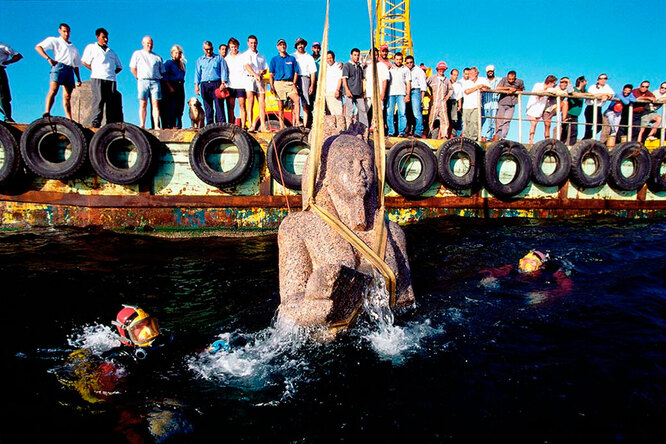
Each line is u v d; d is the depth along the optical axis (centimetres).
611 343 400
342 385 346
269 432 295
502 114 1178
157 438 287
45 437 287
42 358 394
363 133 530
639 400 313
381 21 2208
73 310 505
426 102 1230
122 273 643
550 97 1188
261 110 971
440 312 479
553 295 530
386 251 440
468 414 305
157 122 941
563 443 273
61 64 870
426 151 1027
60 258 706
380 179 479
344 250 425
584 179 1139
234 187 962
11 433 290
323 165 464
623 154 1170
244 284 600
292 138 954
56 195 901
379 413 310
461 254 745
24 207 908
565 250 755
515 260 700
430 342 410
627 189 1181
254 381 355
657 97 1327
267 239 892
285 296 426
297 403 325
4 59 874
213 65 941
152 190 936
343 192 446
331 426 299
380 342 409
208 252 778
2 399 329
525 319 457
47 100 873
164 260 720
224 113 970
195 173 920
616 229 983
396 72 1049
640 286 554
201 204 944
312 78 995
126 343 399
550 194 1153
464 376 352
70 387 348
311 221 446
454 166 1077
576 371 355
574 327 436
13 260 686
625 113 1282
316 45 1066
